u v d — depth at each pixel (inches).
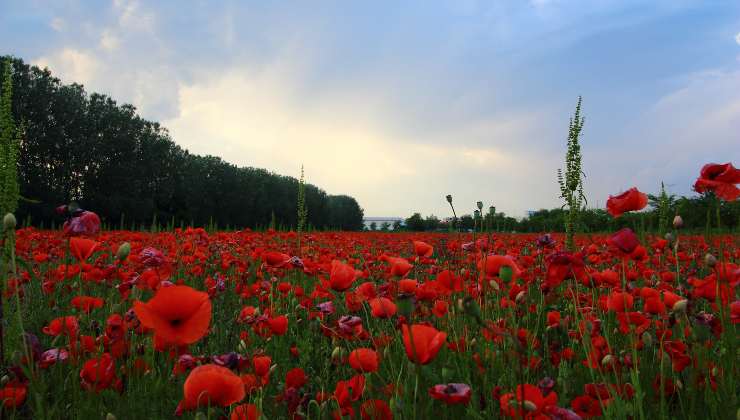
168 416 87.8
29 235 295.7
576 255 94.0
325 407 77.1
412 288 106.7
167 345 88.8
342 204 4165.8
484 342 103.7
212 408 64.3
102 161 1913.1
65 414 82.9
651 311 97.8
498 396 79.1
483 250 129.1
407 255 376.5
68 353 88.7
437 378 86.6
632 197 93.0
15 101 1619.1
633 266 165.0
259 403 70.8
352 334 96.8
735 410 77.4
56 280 157.6
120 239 310.8
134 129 2058.3
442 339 60.8
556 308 149.8
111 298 133.6
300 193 394.6
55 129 1717.5
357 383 81.9
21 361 82.2
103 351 93.7
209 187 2751.0
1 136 108.7
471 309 51.7
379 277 206.8
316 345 120.5
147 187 2132.1
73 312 132.6
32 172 1667.1
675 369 90.7
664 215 266.7
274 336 120.5
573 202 221.0
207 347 124.3
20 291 126.0
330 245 382.3
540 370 108.2
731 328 86.9
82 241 104.4
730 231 239.0
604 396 85.4
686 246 239.6
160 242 292.7
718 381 84.6
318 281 163.0
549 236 135.5
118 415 83.6
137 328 98.2
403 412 68.1
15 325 87.4
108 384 82.4
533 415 62.4
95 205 1876.2
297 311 153.9
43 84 1736.0
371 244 415.5
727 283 89.0
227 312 165.0
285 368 111.6
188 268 218.7
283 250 297.9
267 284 159.6
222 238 298.0
